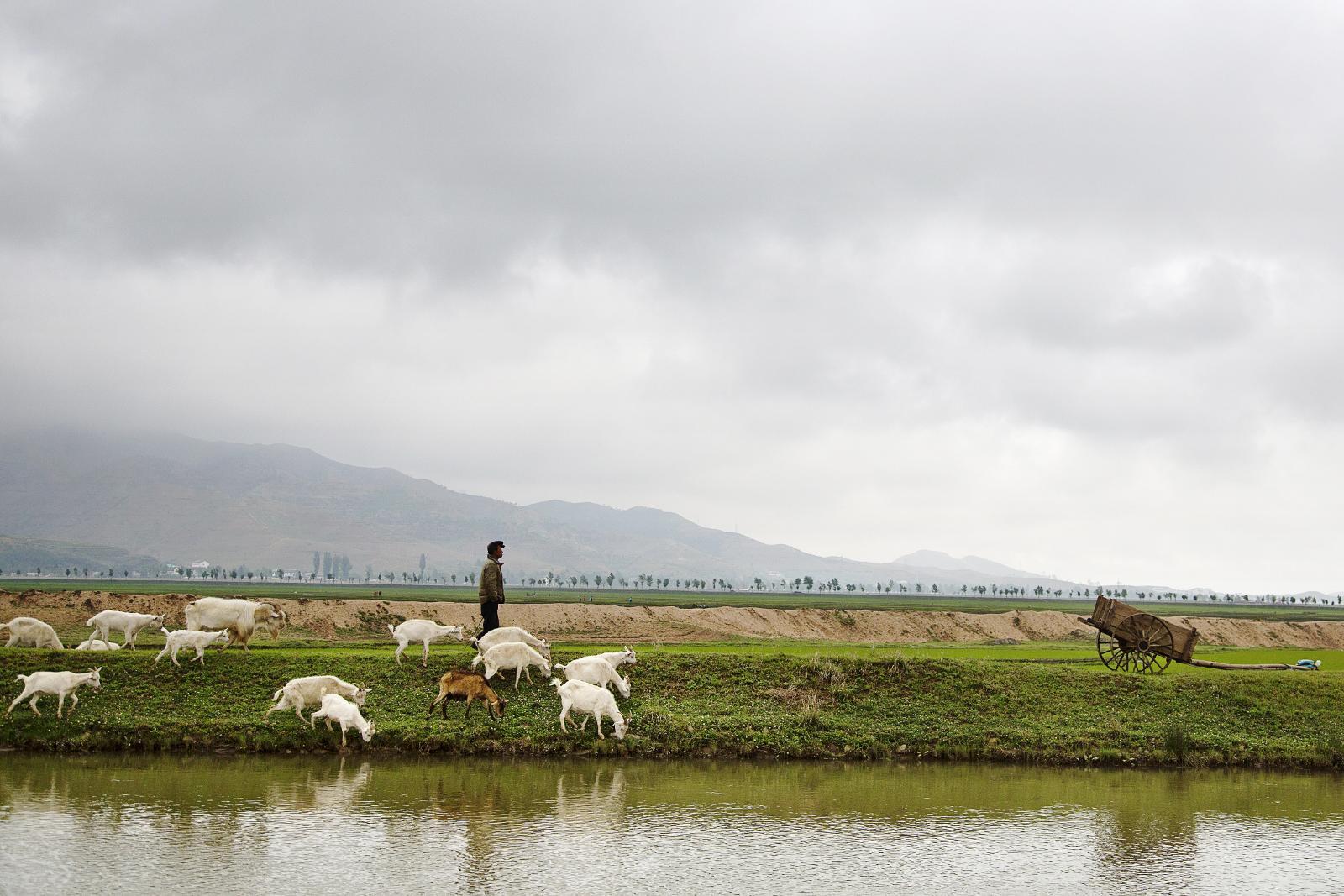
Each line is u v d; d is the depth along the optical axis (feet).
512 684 105.19
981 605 601.62
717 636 252.62
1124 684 116.57
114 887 57.52
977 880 63.46
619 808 77.20
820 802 81.25
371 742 92.99
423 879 60.23
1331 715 112.78
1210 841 73.05
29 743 91.50
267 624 112.57
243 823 70.54
